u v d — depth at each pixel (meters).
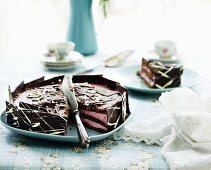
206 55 1.38
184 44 1.60
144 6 2.19
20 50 1.49
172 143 0.74
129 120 0.84
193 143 0.72
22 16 1.98
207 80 1.12
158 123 0.81
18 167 0.68
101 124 0.79
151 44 1.57
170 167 0.67
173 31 1.87
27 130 0.76
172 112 0.78
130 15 2.17
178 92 0.82
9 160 0.69
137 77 1.14
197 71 1.19
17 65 1.27
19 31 1.94
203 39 1.69
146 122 0.81
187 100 0.80
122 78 1.13
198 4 2.30
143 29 1.89
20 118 0.76
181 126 0.74
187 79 1.10
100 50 1.45
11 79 1.12
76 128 0.79
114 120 0.79
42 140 0.76
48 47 1.27
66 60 1.25
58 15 2.04
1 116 0.81
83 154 0.72
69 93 0.85
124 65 1.26
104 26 1.89
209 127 0.72
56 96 0.87
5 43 1.83
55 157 0.70
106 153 0.72
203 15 2.13
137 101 0.97
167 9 2.21
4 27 1.94
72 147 0.74
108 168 0.68
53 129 0.74
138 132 0.77
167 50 1.29
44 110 0.79
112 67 1.24
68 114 0.81
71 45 1.26
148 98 0.99
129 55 1.32
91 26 1.35
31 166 0.68
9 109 0.79
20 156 0.71
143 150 0.74
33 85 0.93
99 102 0.82
